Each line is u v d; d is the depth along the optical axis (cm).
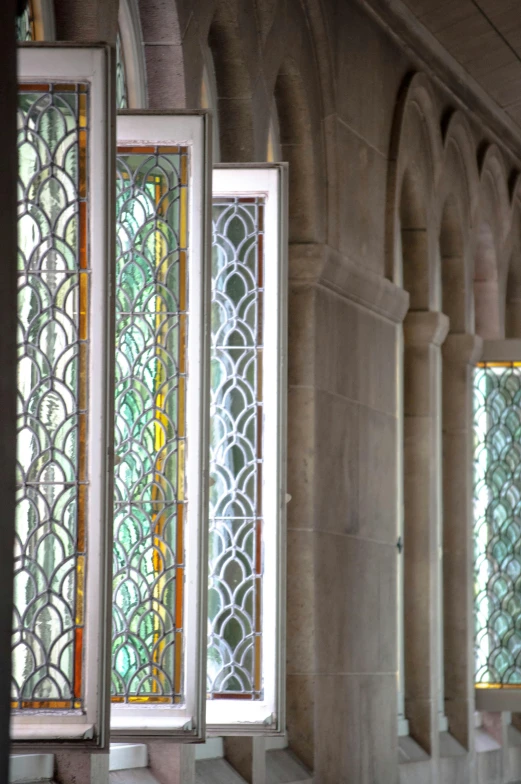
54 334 618
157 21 894
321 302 1088
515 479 1488
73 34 790
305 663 1053
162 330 738
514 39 1417
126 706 711
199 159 734
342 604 1110
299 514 1062
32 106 623
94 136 620
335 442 1109
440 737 1389
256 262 854
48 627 607
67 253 620
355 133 1174
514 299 1708
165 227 738
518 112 1608
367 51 1217
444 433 1486
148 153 739
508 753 1548
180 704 712
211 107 1005
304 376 1071
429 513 1369
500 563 1479
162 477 732
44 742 596
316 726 1050
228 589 841
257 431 850
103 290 618
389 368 1231
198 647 716
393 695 1208
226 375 855
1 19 263
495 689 1461
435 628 1369
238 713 824
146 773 892
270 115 1065
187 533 727
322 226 1102
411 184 1346
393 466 1234
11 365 260
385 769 1180
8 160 264
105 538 610
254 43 1012
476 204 1523
